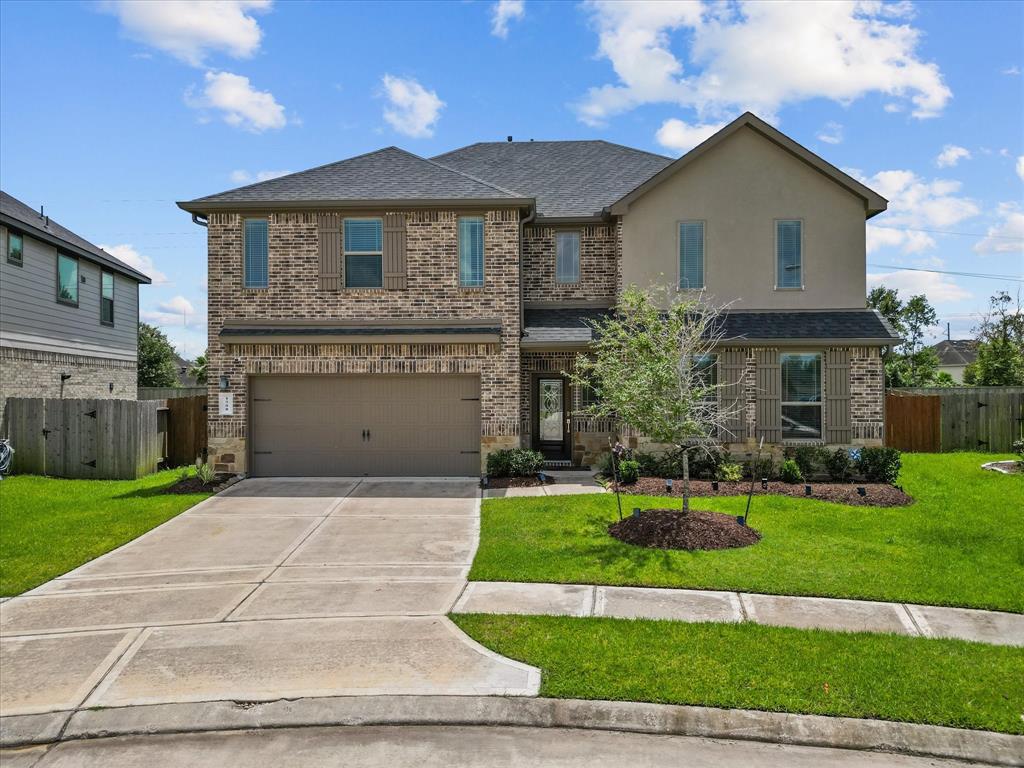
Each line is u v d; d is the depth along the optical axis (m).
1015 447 16.12
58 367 18.84
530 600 6.88
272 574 7.87
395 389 13.89
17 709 4.84
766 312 14.80
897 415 18.88
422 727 4.68
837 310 14.80
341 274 13.90
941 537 8.87
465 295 13.88
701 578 7.40
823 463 13.11
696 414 10.91
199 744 4.50
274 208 13.73
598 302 15.69
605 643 5.73
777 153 14.87
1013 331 27.44
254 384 13.89
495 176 17.78
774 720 4.61
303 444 13.89
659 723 4.64
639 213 15.02
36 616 6.59
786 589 7.06
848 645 5.67
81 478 14.51
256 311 13.91
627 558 8.10
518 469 13.23
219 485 12.73
